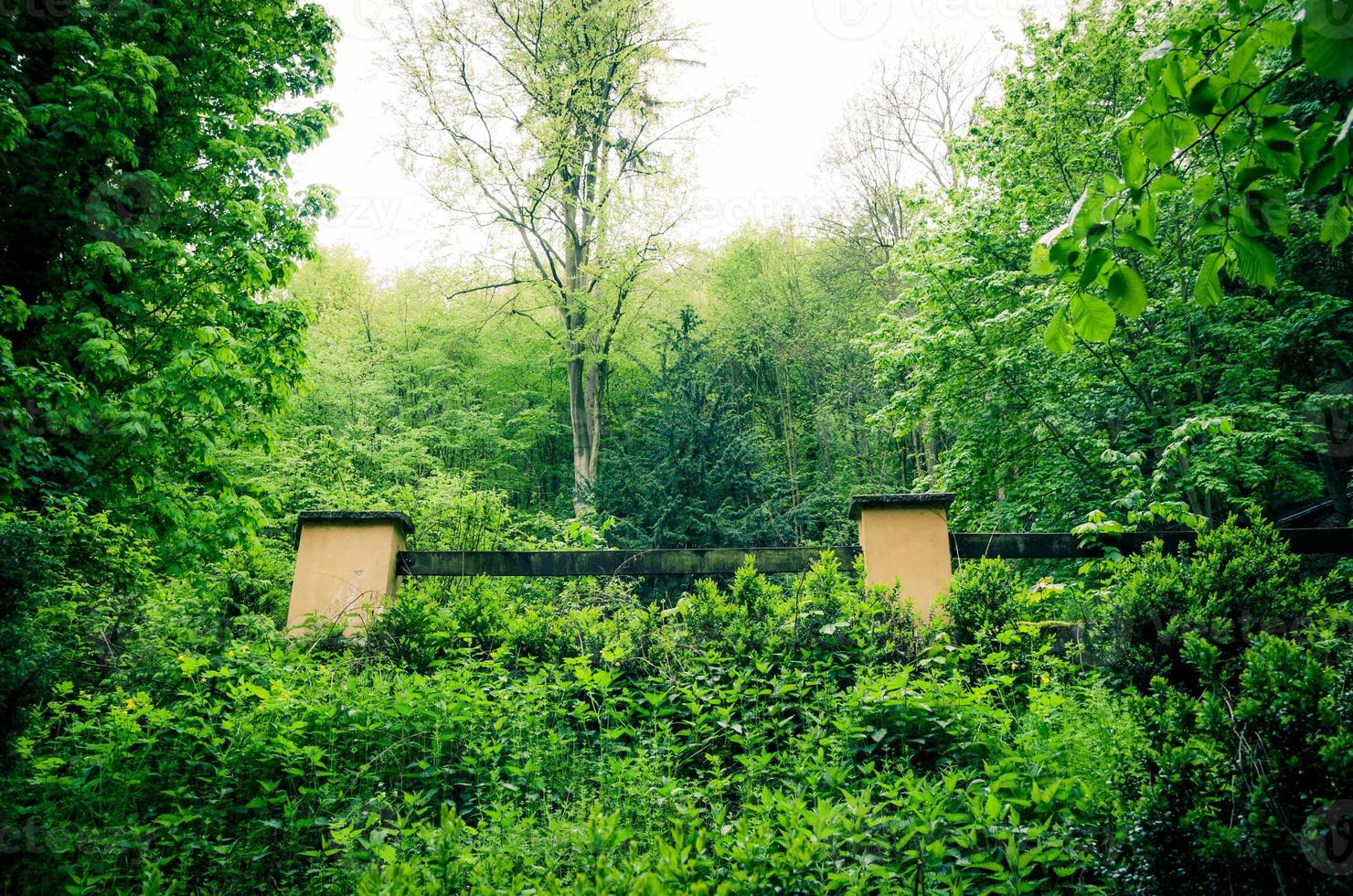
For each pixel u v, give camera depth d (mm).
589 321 20906
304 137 9766
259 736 3443
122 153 7523
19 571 2953
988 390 12273
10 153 7273
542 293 20672
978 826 2537
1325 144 2127
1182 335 11055
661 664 4234
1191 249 10977
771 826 2689
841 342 22859
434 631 4891
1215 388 11180
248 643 4566
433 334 23578
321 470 16922
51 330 7402
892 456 21969
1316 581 3766
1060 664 4047
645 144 20516
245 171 9008
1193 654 2578
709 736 3730
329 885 2834
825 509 19031
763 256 24938
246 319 8938
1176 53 2305
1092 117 12320
